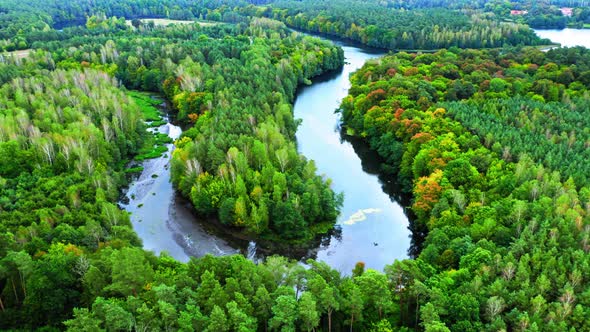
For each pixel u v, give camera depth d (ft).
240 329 241.14
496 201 373.40
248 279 278.05
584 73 646.33
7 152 472.03
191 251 406.21
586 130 483.51
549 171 403.75
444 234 345.72
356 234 435.12
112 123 573.74
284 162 462.19
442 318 270.67
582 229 327.06
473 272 301.63
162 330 250.37
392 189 513.04
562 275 285.84
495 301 265.54
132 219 449.48
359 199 492.13
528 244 318.04
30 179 448.24
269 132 507.71
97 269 280.10
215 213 448.24
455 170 413.18
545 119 517.55
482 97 599.16
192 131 558.15
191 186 460.55
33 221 372.79
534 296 282.15
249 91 643.86
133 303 255.70
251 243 416.87
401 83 623.36
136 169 538.88
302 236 419.54
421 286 268.21
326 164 565.53
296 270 291.17
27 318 276.41
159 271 303.48
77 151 472.44
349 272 385.70
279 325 261.24
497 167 416.87
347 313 269.85
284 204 410.31
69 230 350.02
